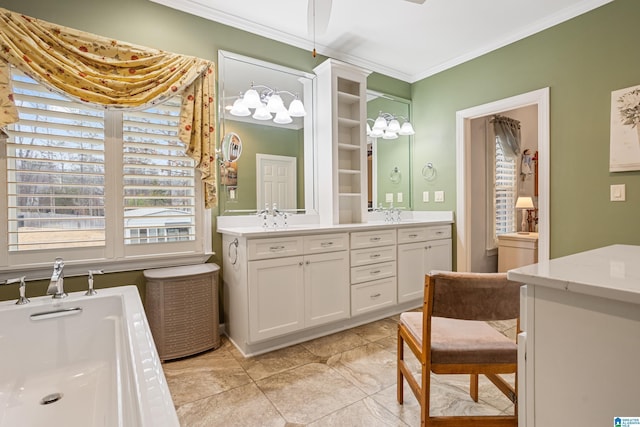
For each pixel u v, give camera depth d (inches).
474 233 156.3
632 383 24.8
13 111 70.8
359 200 130.7
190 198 96.1
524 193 182.2
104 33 85.7
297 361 85.6
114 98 81.8
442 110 143.3
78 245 82.0
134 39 89.6
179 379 76.5
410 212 156.8
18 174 75.3
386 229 116.6
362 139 128.0
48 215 78.4
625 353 25.1
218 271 96.1
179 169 94.0
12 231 74.7
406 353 90.3
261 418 62.6
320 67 120.3
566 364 28.4
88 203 82.8
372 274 112.8
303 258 96.9
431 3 98.0
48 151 77.7
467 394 70.0
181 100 93.0
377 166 147.1
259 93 111.6
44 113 76.6
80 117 80.6
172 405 35.1
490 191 162.9
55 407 58.5
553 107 106.6
